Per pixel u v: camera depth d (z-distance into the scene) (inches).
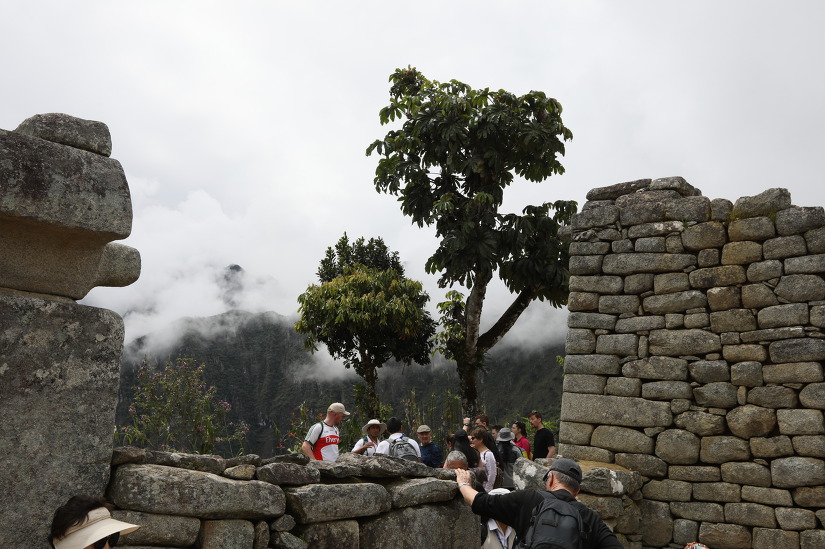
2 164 130.4
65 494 139.3
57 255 143.9
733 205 352.5
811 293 323.0
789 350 323.6
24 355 136.5
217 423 418.0
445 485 219.8
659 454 344.5
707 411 339.0
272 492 171.5
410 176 628.7
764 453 322.3
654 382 353.1
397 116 649.0
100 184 143.3
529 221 605.6
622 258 373.4
